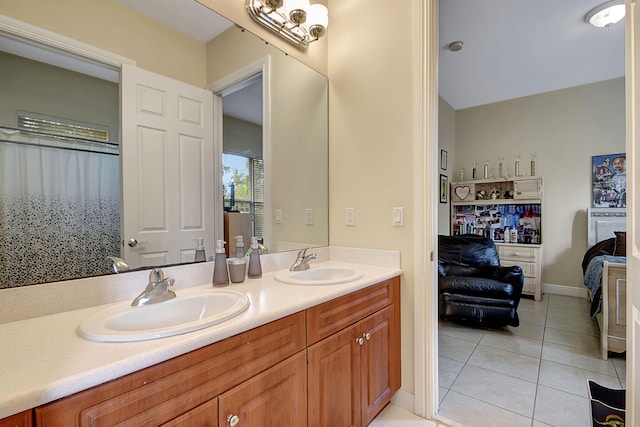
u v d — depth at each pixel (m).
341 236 2.01
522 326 2.99
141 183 1.25
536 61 3.33
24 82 0.98
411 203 1.71
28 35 0.99
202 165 1.47
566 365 2.21
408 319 1.72
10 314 0.91
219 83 1.53
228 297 1.15
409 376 1.72
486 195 4.48
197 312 1.15
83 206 1.09
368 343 1.47
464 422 1.62
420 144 1.66
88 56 1.12
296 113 1.90
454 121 4.78
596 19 2.57
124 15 1.21
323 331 1.21
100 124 1.14
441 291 2.98
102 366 0.65
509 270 2.92
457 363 2.26
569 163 4.02
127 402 0.68
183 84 1.40
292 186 1.87
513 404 1.76
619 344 2.25
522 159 4.32
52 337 0.80
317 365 1.18
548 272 4.16
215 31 1.51
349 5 1.97
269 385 0.99
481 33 2.80
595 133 3.87
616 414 1.26
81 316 0.96
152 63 1.29
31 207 0.98
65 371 0.62
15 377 0.60
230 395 0.87
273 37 1.77
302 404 1.12
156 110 1.31
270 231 1.78
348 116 1.97
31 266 0.96
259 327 0.96
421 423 1.61
